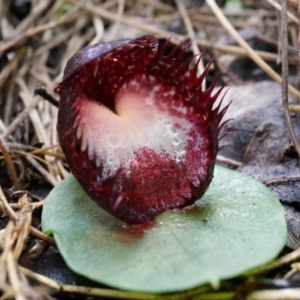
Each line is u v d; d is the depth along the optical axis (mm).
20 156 154
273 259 126
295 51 180
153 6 240
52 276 133
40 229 141
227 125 163
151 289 121
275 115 161
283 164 152
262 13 217
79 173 127
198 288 124
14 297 126
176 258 125
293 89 161
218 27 215
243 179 138
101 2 247
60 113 126
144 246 127
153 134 133
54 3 232
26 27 209
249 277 124
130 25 207
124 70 131
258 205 133
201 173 133
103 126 130
